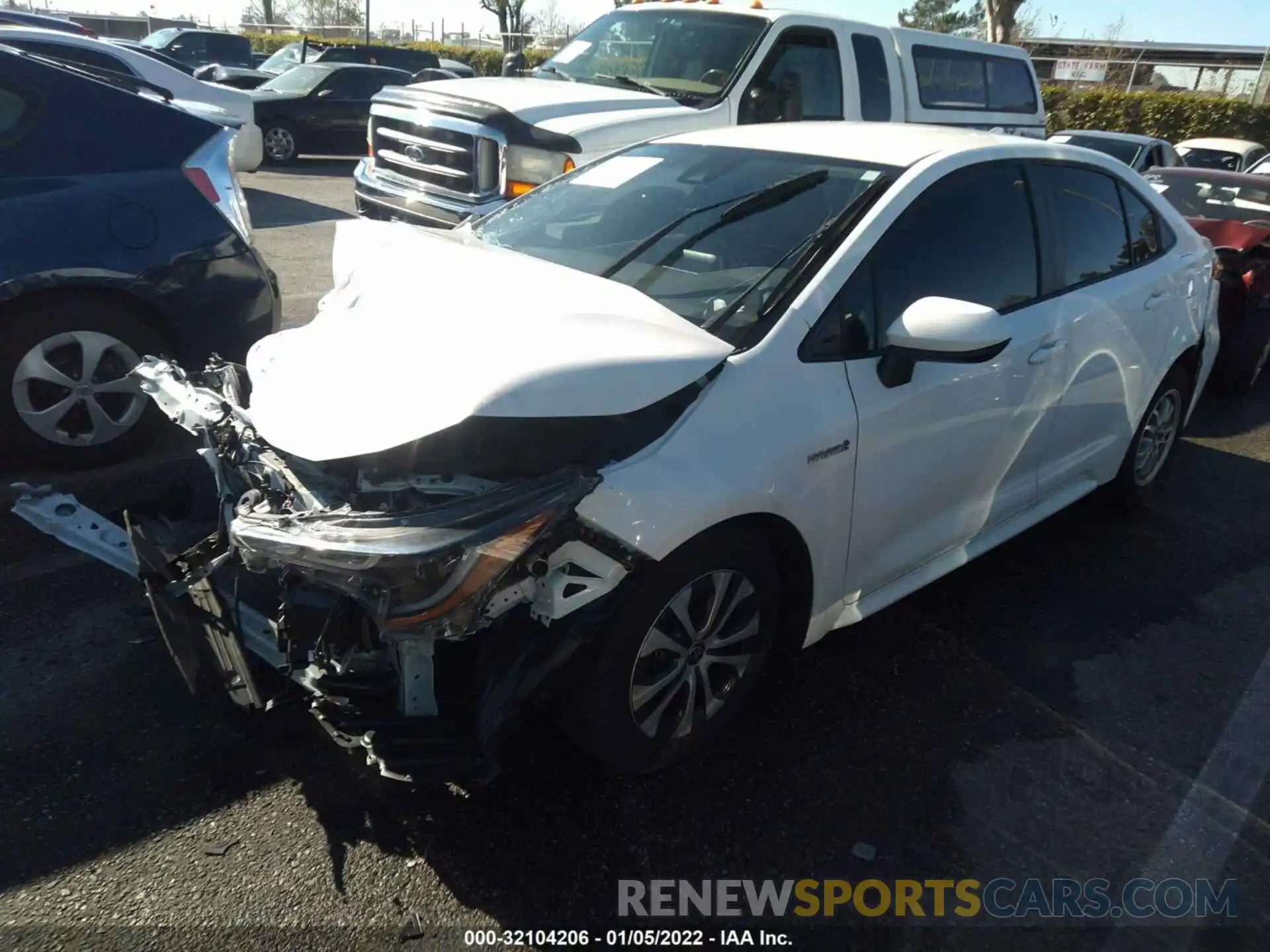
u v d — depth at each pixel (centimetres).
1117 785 293
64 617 335
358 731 231
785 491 267
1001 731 313
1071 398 385
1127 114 2586
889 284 308
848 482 289
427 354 251
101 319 421
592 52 795
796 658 342
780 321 282
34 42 960
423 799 266
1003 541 379
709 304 293
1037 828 274
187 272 432
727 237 321
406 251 317
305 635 244
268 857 245
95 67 487
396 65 2128
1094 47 3497
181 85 1059
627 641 251
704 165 365
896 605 384
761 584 281
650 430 251
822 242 306
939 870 258
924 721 314
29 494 356
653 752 272
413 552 209
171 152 440
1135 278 422
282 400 260
